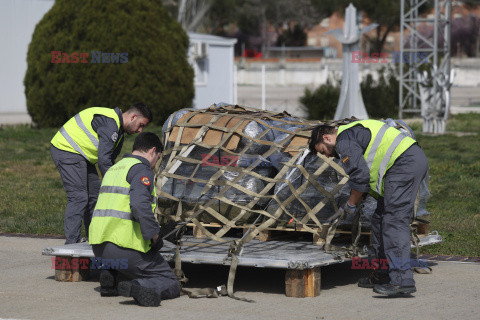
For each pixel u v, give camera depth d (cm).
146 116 998
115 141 980
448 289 897
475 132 3186
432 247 1154
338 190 926
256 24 11706
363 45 8412
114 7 3019
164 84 3081
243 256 862
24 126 3291
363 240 984
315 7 10888
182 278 874
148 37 3052
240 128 979
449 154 2338
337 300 841
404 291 842
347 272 1012
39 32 3089
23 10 4247
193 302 831
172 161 977
